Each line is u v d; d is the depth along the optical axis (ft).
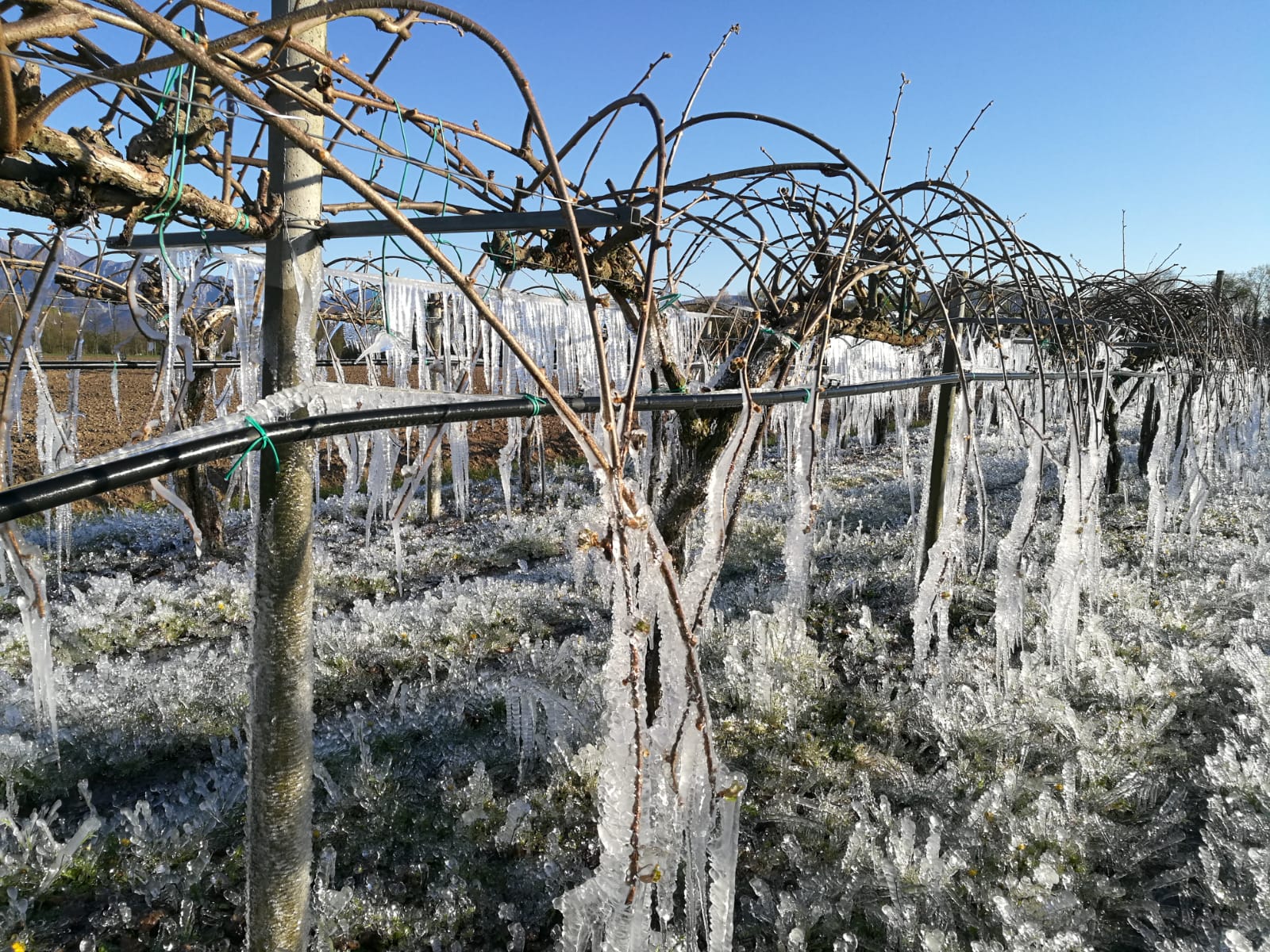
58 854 9.08
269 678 5.74
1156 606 17.01
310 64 4.84
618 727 5.08
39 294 5.24
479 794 10.14
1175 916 8.22
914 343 15.01
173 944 8.00
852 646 15.39
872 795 10.34
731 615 17.80
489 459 43.73
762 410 7.66
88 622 18.12
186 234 5.44
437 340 17.85
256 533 5.62
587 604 18.93
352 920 8.19
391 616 17.65
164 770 12.23
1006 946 7.32
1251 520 24.38
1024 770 10.74
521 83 3.39
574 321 14.87
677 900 8.63
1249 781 9.54
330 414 4.56
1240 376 27.99
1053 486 32.22
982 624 16.70
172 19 4.35
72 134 3.90
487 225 5.18
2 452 5.24
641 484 8.89
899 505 30.40
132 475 3.61
